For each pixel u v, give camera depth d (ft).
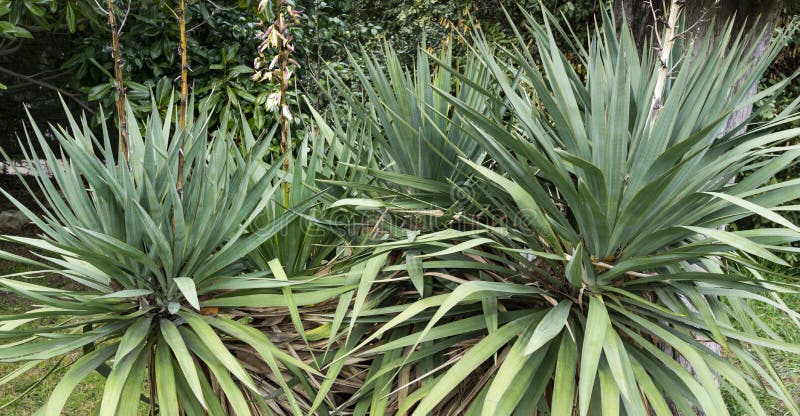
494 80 7.68
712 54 5.81
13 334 5.26
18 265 18.29
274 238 6.70
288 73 6.34
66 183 5.92
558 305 5.51
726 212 5.62
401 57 19.90
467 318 5.85
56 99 24.30
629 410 4.75
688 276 5.31
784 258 17.76
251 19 14.20
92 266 6.30
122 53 13.87
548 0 18.94
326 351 5.85
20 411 11.55
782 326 14.83
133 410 5.14
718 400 4.84
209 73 14.48
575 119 5.78
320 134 8.02
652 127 5.71
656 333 5.29
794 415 5.09
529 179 5.59
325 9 18.62
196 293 5.64
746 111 10.19
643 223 5.50
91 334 5.57
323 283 6.33
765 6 9.71
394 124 7.06
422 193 6.71
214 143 6.86
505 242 6.25
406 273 6.49
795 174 18.22
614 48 6.89
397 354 6.03
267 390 6.32
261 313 6.38
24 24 14.73
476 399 5.57
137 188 6.06
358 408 6.03
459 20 20.63
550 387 5.83
